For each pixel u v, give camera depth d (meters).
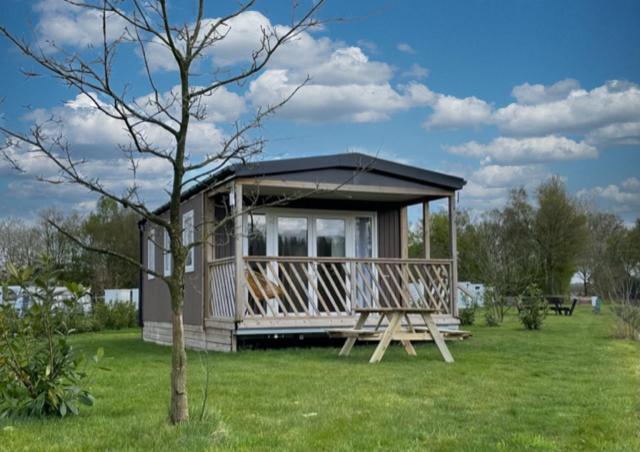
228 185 10.91
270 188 11.67
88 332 19.84
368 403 6.01
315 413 5.59
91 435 4.86
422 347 10.97
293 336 11.36
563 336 13.29
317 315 11.32
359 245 13.73
